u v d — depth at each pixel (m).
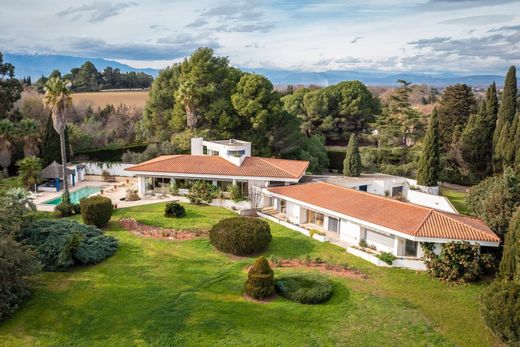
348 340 23.91
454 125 77.00
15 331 23.17
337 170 82.19
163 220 43.09
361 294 29.39
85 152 68.44
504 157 58.56
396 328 25.31
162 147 68.69
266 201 49.59
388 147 76.50
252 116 69.56
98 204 39.34
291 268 33.44
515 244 28.34
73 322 24.31
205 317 25.50
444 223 34.88
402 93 76.56
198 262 33.62
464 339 24.50
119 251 34.78
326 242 39.47
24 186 53.34
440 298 29.39
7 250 23.80
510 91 61.12
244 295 28.59
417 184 60.81
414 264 33.94
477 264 31.67
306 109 97.44
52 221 34.44
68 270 30.83
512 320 22.66
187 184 53.09
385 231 35.50
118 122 90.12
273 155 74.06
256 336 23.84
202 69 71.44
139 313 25.56
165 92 75.06
